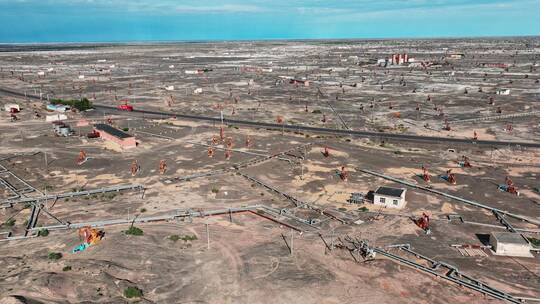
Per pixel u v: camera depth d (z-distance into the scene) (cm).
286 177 7488
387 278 4397
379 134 10575
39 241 5203
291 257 4794
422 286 4262
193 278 4378
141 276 4397
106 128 10444
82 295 4022
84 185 7181
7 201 6450
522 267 4622
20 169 7994
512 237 5019
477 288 4200
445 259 4788
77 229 5534
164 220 5809
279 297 4062
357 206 6256
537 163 8200
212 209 6159
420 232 5444
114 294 4053
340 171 7769
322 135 10469
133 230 5350
